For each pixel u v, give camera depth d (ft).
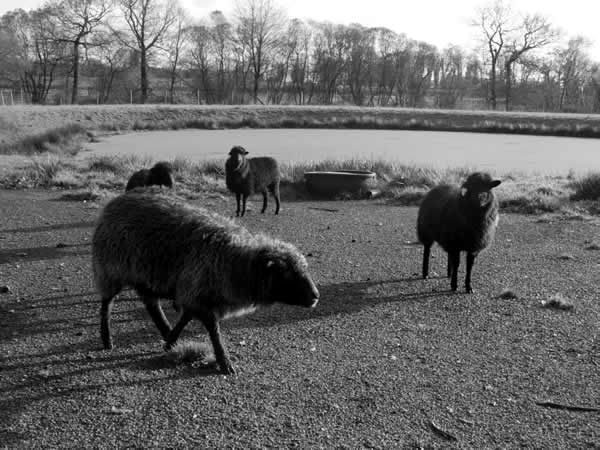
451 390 16.20
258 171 42.86
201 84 276.41
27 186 54.54
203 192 52.85
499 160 85.51
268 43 266.16
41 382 16.29
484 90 307.78
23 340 19.24
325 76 294.05
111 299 18.51
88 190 49.96
